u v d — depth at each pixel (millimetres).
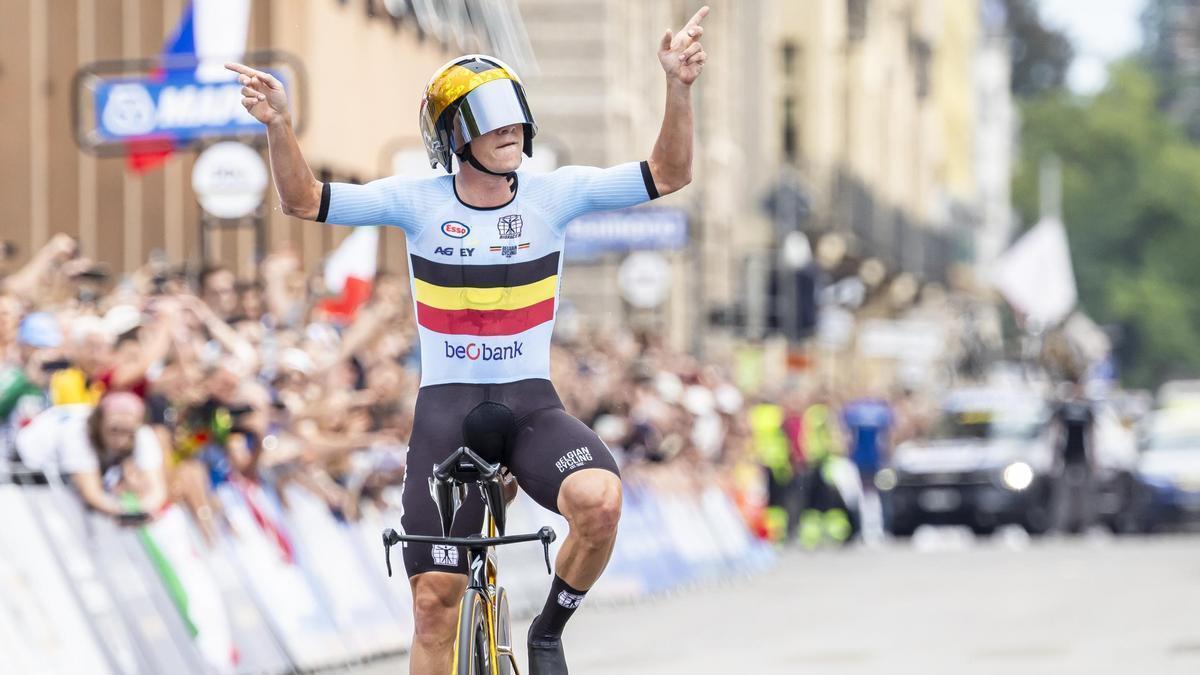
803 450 75062
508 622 18953
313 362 35438
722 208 109250
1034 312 150375
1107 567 56094
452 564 18469
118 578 27141
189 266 40438
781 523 74188
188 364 29719
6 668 24078
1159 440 84250
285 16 57438
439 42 74000
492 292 18750
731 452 64000
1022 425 85438
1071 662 32375
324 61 60844
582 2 82188
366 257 44188
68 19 49250
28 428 27594
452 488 18203
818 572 57594
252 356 32312
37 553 25562
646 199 19000
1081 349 150750
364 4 65250
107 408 27828
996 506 79438
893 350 128125
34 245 48062
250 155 41906
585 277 80062
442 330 18797
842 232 123562
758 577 56281
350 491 35656
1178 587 48062
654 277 71188
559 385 49406
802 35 130625
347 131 63312
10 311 30078
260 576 31031
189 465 29859
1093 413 80000
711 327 97188
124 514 27672
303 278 40750
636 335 60625
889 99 165250
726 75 111812
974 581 51562
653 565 50562
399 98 69375
